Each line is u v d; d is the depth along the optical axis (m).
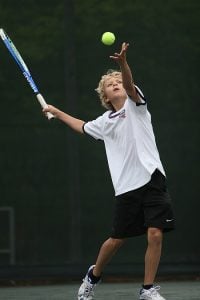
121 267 20.20
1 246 20.08
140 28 20.47
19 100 20.14
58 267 20.16
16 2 20.27
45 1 20.30
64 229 20.16
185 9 20.64
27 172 20.14
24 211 20.11
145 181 13.25
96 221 20.25
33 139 20.16
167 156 20.45
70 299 16.06
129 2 20.47
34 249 20.14
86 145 20.25
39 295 17.11
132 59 20.44
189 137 20.52
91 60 20.30
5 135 20.11
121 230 13.56
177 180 20.45
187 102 20.53
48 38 20.27
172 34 20.53
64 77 20.25
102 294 16.81
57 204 20.16
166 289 17.66
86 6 20.39
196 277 20.47
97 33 20.36
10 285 20.00
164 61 20.52
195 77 20.55
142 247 20.27
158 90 20.47
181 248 20.42
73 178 20.20
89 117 20.22
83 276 20.16
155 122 20.47
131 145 13.40
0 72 20.11
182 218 20.45
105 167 20.28
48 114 14.72
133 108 13.45
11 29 20.20
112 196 20.30
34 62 20.20
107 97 13.96
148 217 13.20
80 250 20.19
